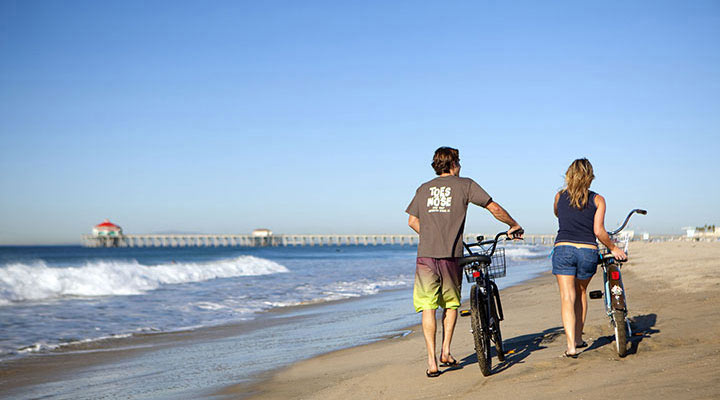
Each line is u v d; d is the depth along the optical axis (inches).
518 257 1550.2
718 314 210.2
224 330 327.6
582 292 170.2
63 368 229.5
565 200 162.6
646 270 503.2
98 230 5792.3
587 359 153.5
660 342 167.9
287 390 166.7
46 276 527.2
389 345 236.2
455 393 134.4
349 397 146.0
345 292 556.7
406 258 1728.6
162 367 224.7
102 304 445.4
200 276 753.6
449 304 157.6
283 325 340.5
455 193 152.6
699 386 111.7
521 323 255.3
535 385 131.2
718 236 2095.2
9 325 339.3
